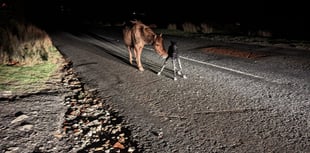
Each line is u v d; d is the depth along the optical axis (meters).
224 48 11.62
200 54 10.48
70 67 8.68
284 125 4.43
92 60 9.62
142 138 4.12
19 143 3.85
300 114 4.82
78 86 6.74
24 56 9.26
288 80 6.82
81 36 17.11
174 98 5.73
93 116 4.95
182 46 12.41
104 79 7.24
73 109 5.21
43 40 12.15
